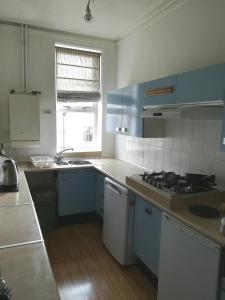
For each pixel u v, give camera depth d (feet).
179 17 8.43
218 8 6.88
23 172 9.66
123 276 7.88
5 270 3.48
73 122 13.12
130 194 7.86
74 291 7.14
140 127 8.85
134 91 9.18
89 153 13.23
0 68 10.93
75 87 12.62
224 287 4.53
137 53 11.14
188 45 8.06
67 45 12.01
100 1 8.68
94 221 11.98
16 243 4.24
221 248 4.48
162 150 9.41
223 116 5.51
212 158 7.14
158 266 6.77
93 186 11.61
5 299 2.67
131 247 8.18
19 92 11.34
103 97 13.10
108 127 11.71
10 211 5.65
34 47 11.35
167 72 9.14
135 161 11.49
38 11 9.67
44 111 11.93
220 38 6.86
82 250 9.36
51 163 11.16
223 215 5.70
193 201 6.28
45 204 10.63
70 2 8.84
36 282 3.24
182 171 8.37
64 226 11.39
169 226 5.87
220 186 6.88
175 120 8.59
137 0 8.60
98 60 12.93
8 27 10.78
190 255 5.22
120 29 11.39
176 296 5.69
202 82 5.97
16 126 11.03
